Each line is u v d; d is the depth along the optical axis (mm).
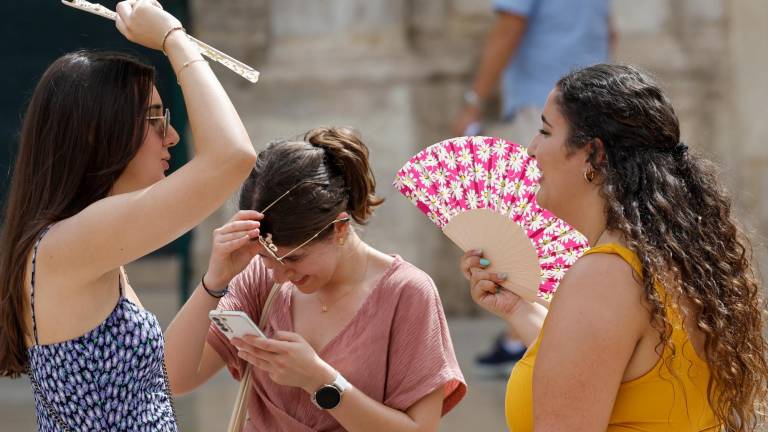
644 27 27797
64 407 8641
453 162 10508
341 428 9953
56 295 8547
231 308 10391
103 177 8773
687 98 27750
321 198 9531
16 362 8984
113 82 8789
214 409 19578
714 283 8211
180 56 8742
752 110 27750
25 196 8789
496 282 10148
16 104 27969
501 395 20422
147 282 32156
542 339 8320
